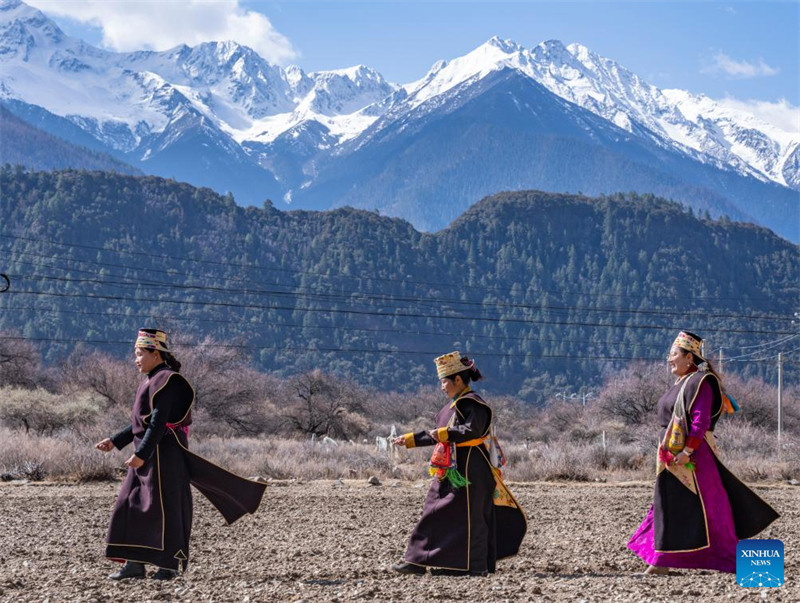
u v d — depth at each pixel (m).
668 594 10.94
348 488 29.70
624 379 84.25
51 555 15.26
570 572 13.65
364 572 13.34
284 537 17.92
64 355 136.62
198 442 50.00
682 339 12.95
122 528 12.59
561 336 179.38
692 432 12.52
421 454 46.38
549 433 91.00
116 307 157.50
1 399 59.84
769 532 18.48
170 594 11.36
